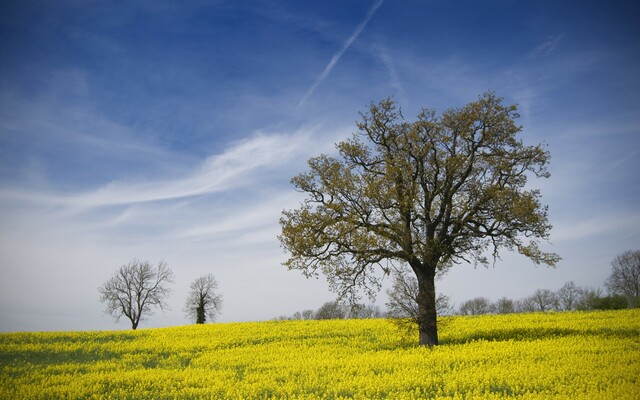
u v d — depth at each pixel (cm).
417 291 2631
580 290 9000
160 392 1875
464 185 2817
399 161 2697
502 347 2314
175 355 2803
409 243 2588
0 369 2384
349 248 2672
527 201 2500
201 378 2070
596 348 2147
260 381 1966
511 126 2656
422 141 2731
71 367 2448
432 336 2600
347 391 1734
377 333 3300
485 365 1970
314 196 2753
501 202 2586
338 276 2678
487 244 2692
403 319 2711
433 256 2634
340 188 2667
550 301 9500
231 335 3553
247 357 2598
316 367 2181
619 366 1773
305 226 2639
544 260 2580
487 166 2777
